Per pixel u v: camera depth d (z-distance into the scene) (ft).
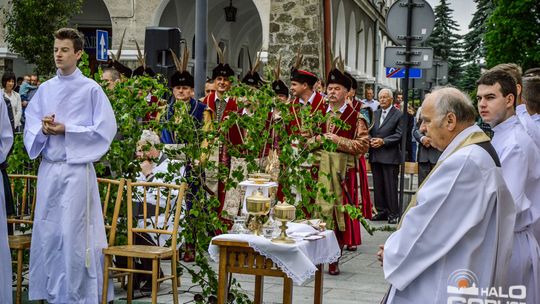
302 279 17.75
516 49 118.32
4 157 21.61
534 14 116.57
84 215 20.99
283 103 23.43
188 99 30.53
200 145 23.61
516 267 15.34
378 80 126.21
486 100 16.25
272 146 23.98
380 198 43.70
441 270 13.52
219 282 18.37
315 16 53.88
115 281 26.53
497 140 16.21
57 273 21.09
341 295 24.81
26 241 22.17
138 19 66.03
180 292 24.93
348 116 28.78
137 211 24.81
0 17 67.51
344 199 28.43
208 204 22.90
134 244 24.12
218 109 32.58
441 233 13.39
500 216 13.42
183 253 29.66
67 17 61.72
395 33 37.50
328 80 28.91
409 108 48.16
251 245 17.88
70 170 20.95
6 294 20.93
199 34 34.65
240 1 84.99
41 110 21.62
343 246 30.78
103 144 21.18
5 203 21.57
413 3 37.14
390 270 13.83
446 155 13.79
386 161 42.50
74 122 21.26
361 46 108.99
